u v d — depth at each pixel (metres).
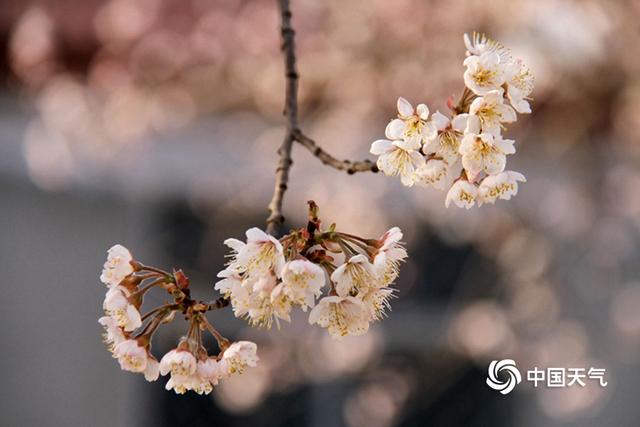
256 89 8.74
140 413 9.39
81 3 8.79
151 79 8.77
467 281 9.52
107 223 9.45
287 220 9.12
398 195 9.08
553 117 8.78
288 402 9.50
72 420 9.44
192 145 8.89
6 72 8.83
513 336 9.42
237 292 3.12
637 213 9.19
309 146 3.93
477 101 3.26
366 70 8.75
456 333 9.44
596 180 9.12
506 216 9.25
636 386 9.43
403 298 9.48
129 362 3.27
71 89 8.73
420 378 9.52
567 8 8.48
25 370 9.53
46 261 9.54
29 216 9.56
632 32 8.51
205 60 8.80
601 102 8.68
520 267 9.38
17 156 9.02
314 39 8.82
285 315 3.08
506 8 8.51
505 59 3.38
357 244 3.27
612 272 9.42
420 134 3.28
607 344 9.44
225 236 9.37
